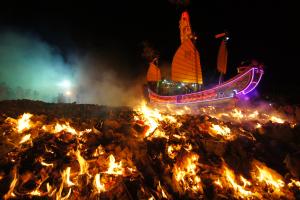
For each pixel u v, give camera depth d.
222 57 16.38
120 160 6.96
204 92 14.76
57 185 5.80
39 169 6.09
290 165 7.90
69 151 6.95
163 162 7.29
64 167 6.27
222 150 8.04
